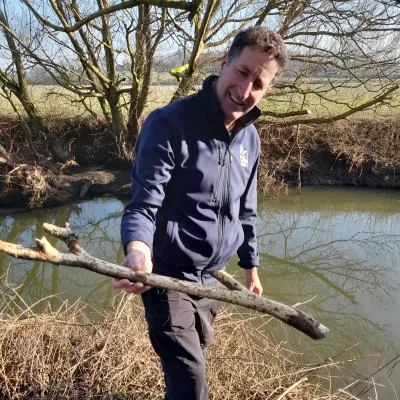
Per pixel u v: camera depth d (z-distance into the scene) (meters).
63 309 4.09
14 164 7.25
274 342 3.45
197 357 1.76
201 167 1.67
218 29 7.13
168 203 1.71
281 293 4.93
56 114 8.98
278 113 7.98
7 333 2.93
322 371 3.17
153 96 8.50
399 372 3.22
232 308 3.74
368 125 9.03
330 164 8.88
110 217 7.21
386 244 6.36
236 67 1.60
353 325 4.09
